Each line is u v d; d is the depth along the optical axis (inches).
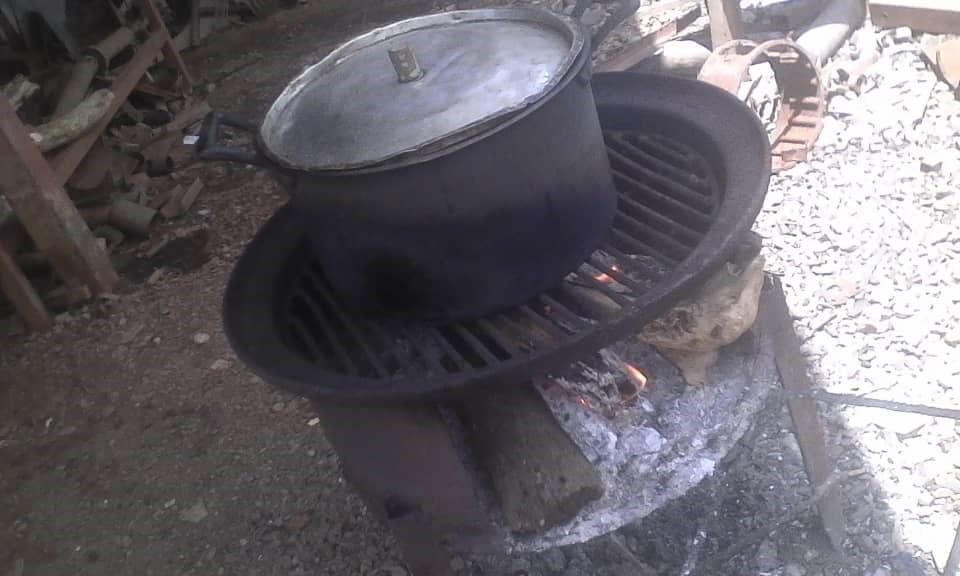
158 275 117.9
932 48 115.0
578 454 55.0
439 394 47.0
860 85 114.0
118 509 86.1
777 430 76.9
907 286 87.1
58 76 148.6
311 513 80.3
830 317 85.8
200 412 94.9
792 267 92.6
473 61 56.4
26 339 111.1
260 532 80.0
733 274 55.9
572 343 46.5
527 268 53.2
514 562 70.2
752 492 72.8
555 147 50.4
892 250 91.3
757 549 68.8
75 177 129.5
